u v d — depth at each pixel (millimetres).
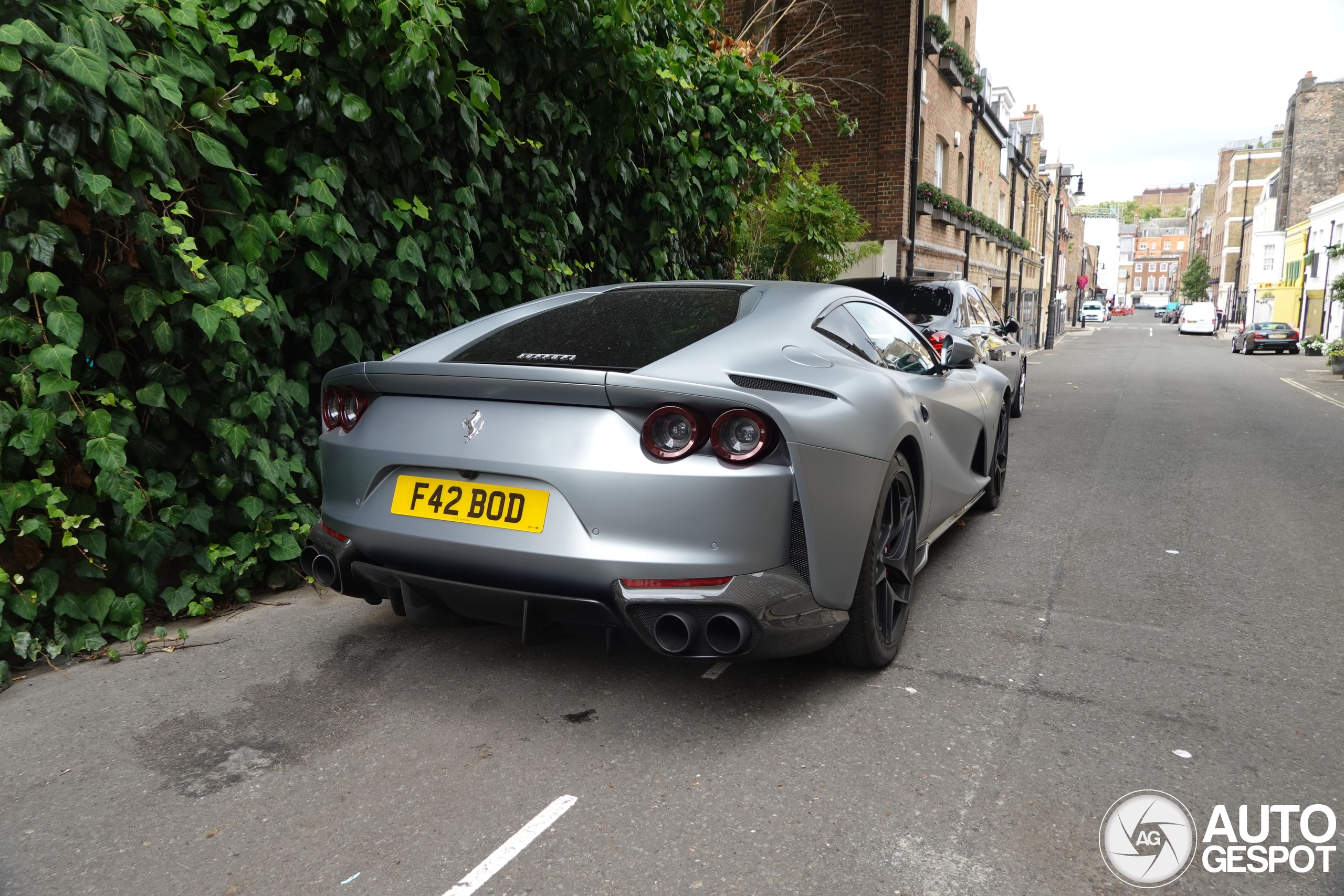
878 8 16469
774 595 2367
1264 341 32906
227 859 1993
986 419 4734
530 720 2648
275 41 3461
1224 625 3523
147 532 3215
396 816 2158
